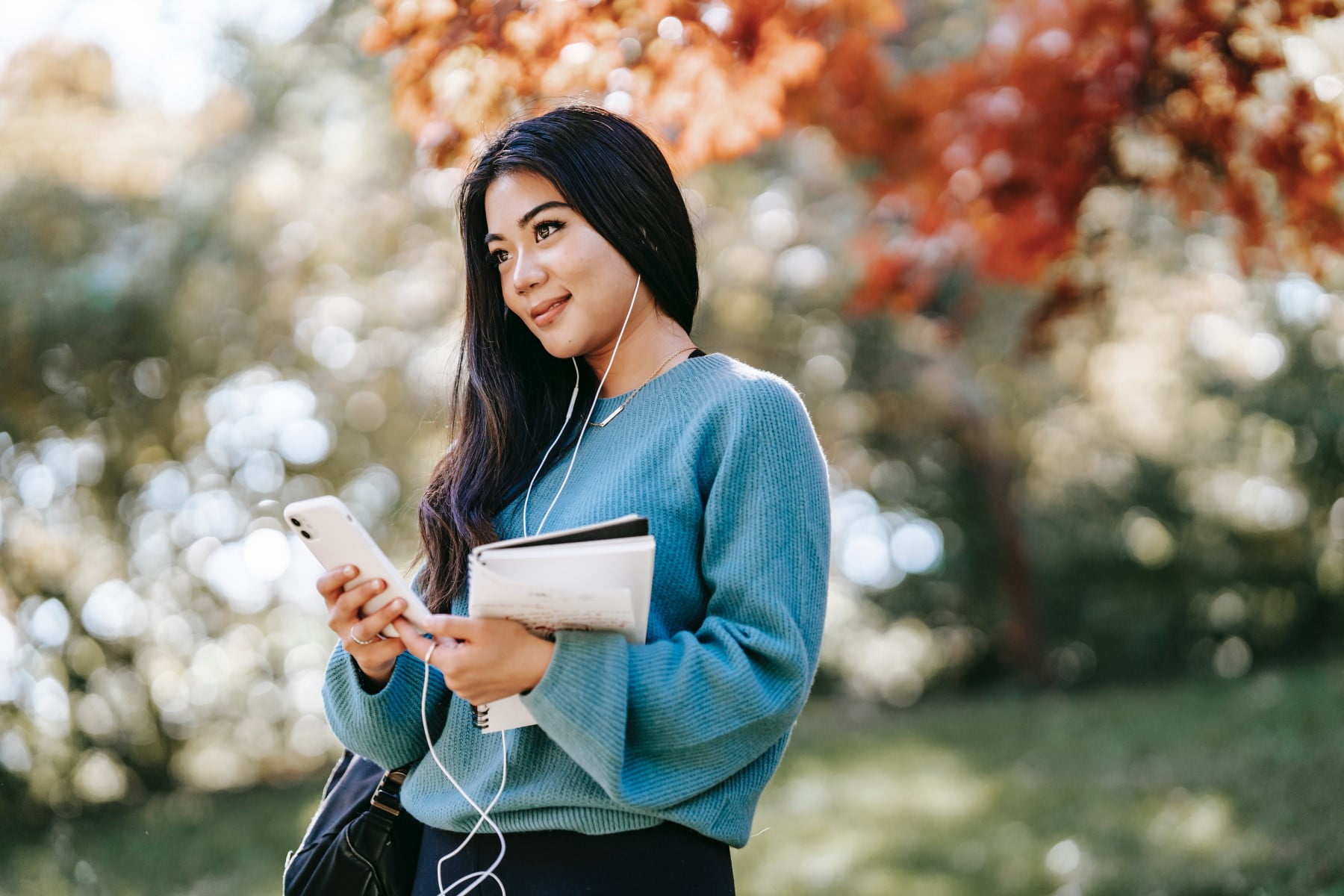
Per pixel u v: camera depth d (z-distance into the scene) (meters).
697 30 3.26
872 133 5.31
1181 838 5.38
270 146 8.76
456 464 1.92
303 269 8.98
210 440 9.55
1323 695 10.03
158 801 9.00
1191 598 16.94
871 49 5.12
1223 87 4.05
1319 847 4.74
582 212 1.78
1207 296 8.23
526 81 3.19
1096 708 12.14
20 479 8.67
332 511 1.53
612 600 1.44
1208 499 16.31
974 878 5.29
